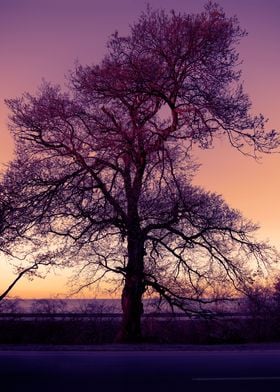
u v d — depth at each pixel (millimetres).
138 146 25906
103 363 12641
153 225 26047
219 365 12398
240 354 14258
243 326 27469
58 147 26500
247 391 9664
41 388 9867
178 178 26266
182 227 26391
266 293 27594
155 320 28094
